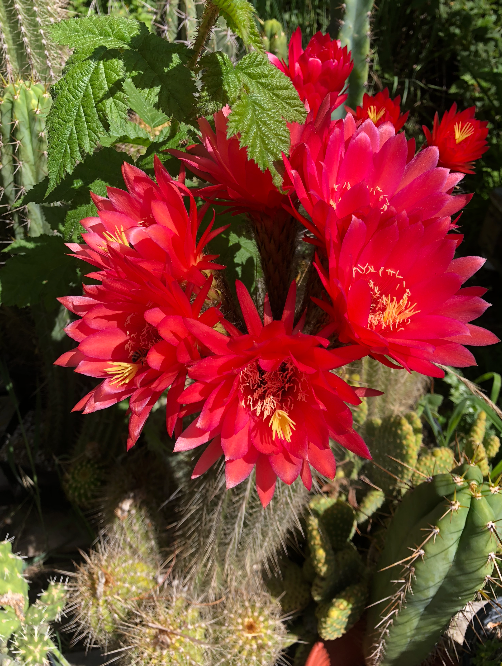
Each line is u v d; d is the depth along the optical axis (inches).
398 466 23.3
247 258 18.3
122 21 12.4
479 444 23.0
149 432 22.8
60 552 26.9
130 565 21.5
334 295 10.2
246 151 11.3
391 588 19.0
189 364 10.1
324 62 16.7
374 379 25.3
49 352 26.0
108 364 11.3
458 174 12.0
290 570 23.6
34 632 19.7
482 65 52.3
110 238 11.7
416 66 54.9
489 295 45.5
